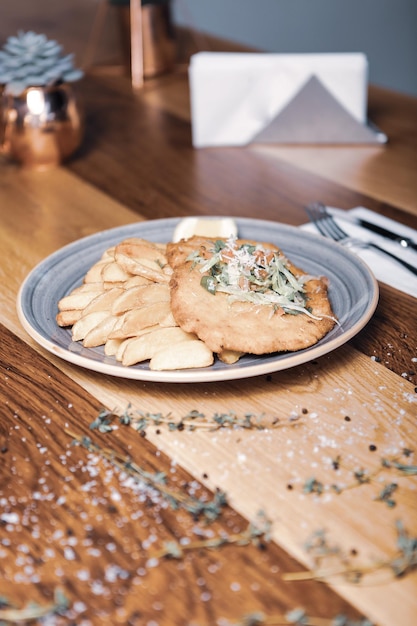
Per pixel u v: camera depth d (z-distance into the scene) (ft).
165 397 2.34
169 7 4.28
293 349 2.32
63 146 3.55
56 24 5.09
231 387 2.36
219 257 2.46
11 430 2.27
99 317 2.42
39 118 3.47
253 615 1.71
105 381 2.40
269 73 3.64
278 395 2.33
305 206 3.21
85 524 1.99
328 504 2.02
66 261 2.72
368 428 2.22
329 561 1.86
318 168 3.49
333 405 2.29
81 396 2.36
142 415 2.27
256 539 1.92
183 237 2.80
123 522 1.99
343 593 1.78
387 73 8.10
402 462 2.13
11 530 1.99
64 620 1.75
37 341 2.41
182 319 2.32
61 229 3.15
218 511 1.99
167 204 3.28
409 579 1.81
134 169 3.56
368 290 2.50
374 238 2.94
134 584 1.82
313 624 1.71
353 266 2.62
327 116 3.61
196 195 3.33
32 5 5.45
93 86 4.32
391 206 3.19
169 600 1.78
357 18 7.82
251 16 7.86
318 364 2.43
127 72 4.39
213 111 3.67
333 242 2.72
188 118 3.98
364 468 2.12
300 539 1.92
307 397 2.32
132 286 2.49
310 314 2.39
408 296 2.68
